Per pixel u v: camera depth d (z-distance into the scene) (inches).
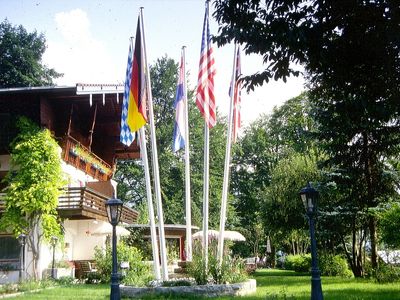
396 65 375.9
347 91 417.4
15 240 908.0
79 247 1104.2
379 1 359.3
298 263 1294.3
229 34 398.0
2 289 698.8
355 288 655.1
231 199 1887.3
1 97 938.7
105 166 1310.3
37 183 867.4
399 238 719.1
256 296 568.7
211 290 597.0
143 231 1337.4
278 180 1180.5
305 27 370.6
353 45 381.7
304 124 1620.3
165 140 1868.8
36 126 920.3
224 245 946.7
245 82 416.5
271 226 1194.6
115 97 1087.6
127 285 631.8
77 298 580.1
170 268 988.6
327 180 871.7
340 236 997.2
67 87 929.5
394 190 877.8
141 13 654.5
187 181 704.4
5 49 1648.6
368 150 773.3
